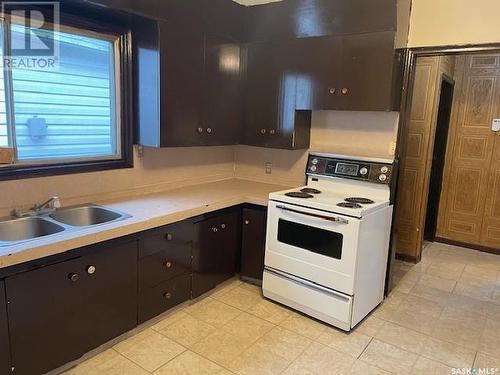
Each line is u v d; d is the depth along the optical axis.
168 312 2.77
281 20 3.06
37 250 1.77
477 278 3.67
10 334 1.78
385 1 2.58
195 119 2.93
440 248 4.57
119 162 2.78
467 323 2.81
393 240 3.07
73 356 2.08
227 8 3.06
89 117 2.60
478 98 4.34
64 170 2.44
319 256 2.67
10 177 2.18
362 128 3.11
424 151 3.86
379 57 2.67
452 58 4.21
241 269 3.34
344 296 2.58
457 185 4.59
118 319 2.29
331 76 2.89
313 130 3.37
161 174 3.13
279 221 2.87
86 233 1.99
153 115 2.70
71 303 2.02
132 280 2.34
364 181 2.99
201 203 2.76
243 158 3.83
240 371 2.19
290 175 3.53
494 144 4.31
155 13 2.48
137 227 2.24
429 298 3.21
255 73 3.27
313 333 2.61
